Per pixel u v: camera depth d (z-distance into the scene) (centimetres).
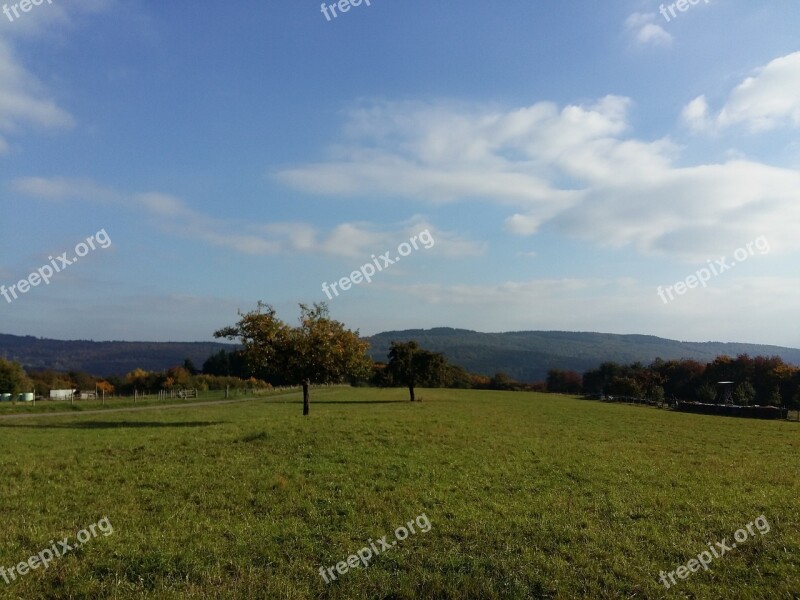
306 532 1388
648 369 12419
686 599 1084
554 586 1122
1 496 1631
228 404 7138
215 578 1127
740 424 5269
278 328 4156
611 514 1588
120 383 11781
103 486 1766
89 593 1061
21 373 8169
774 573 1203
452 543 1338
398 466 2119
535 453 2592
